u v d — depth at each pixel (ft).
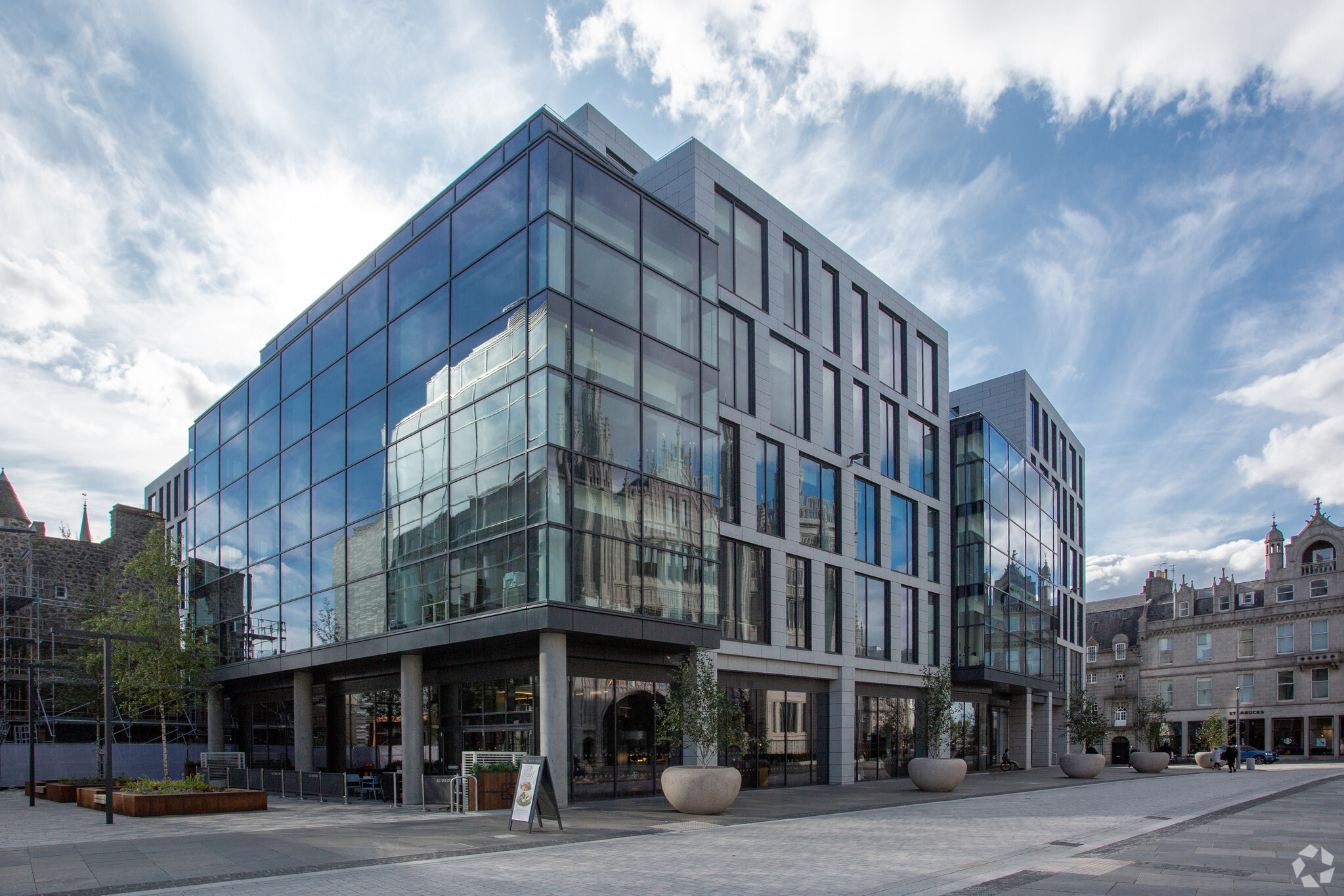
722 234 95.50
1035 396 167.84
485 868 39.42
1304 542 232.12
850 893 33.47
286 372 101.71
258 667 100.53
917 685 118.32
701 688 69.10
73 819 66.39
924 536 123.95
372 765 91.09
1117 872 38.24
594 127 93.97
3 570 140.97
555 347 65.77
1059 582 176.45
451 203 83.76
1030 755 147.33
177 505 172.04
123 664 106.42
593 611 65.31
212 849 45.75
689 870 38.86
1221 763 166.91
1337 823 59.00
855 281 116.16
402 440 80.74
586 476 66.69
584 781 71.05
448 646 73.92
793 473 100.32
